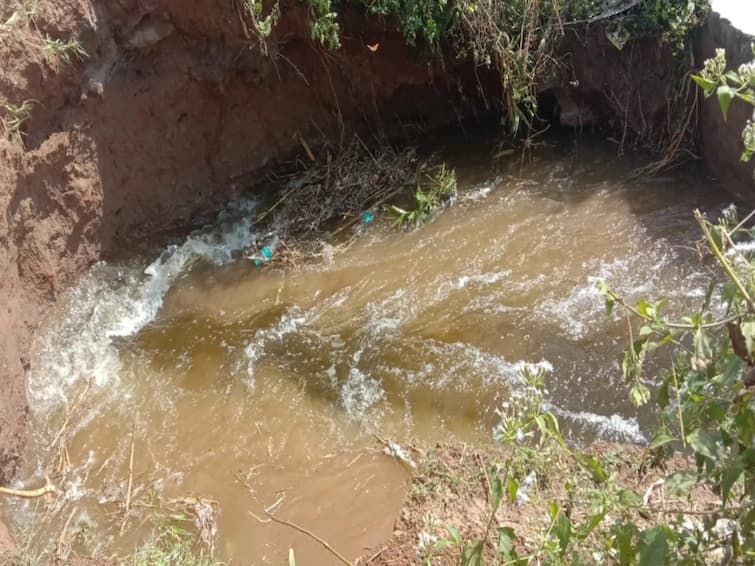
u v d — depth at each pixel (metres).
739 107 5.20
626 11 5.95
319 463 4.20
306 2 5.66
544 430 2.95
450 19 6.06
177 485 4.13
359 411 4.47
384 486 4.02
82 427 4.45
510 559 2.53
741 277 2.29
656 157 6.11
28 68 4.47
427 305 5.12
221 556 3.77
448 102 6.75
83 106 5.00
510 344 4.75
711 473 2.18
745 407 2.09
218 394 4.65
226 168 6.09
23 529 3.80
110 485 4.13
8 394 4.14
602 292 2.52
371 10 5.80
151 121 5.52
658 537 2.12
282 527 3.88
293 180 6.29
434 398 4.48
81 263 5.19
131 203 5.57
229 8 5.41
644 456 3.68
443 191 6.02
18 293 4.59
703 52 5.66
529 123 6.46
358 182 6.25
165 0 5.18
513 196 6.00
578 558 2.44
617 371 4.44
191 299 5.36
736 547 2.15
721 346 2.34
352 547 3.72
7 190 4.34
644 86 6.09
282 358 4.85
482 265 5.40
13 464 4.11
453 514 3.74
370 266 5.52
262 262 5.64
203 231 5.88
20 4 4.48
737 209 5.41
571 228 5.60
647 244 5.32
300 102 6.30
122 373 4.78
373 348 4.84
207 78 5.67
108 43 5.05
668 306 4.79
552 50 6.14
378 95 6.52
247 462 4.24
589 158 6.26
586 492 3.21
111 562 3.59
